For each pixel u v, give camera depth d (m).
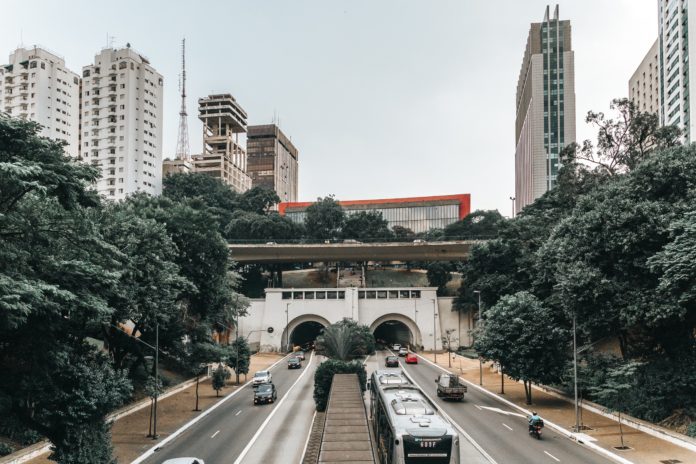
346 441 17.89
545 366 42.75
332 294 100.38
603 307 38.03
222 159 186.62
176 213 47.56
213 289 49.31
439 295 116.75
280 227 117.56
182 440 33.81
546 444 31.39
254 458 29.25
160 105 140.38
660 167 39.03
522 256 71.31
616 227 37.84
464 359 83.94
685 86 92.62
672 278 32.03
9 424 28.94
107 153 130.75
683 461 27.30
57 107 131.38
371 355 90.00
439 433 19.09
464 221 143.25
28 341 23.03
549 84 162.25
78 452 23.58
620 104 63.81
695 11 90.19
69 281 23.91
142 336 45.38
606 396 39.25
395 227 155.88
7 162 20.61
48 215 23.48
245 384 60.31
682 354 36.72
